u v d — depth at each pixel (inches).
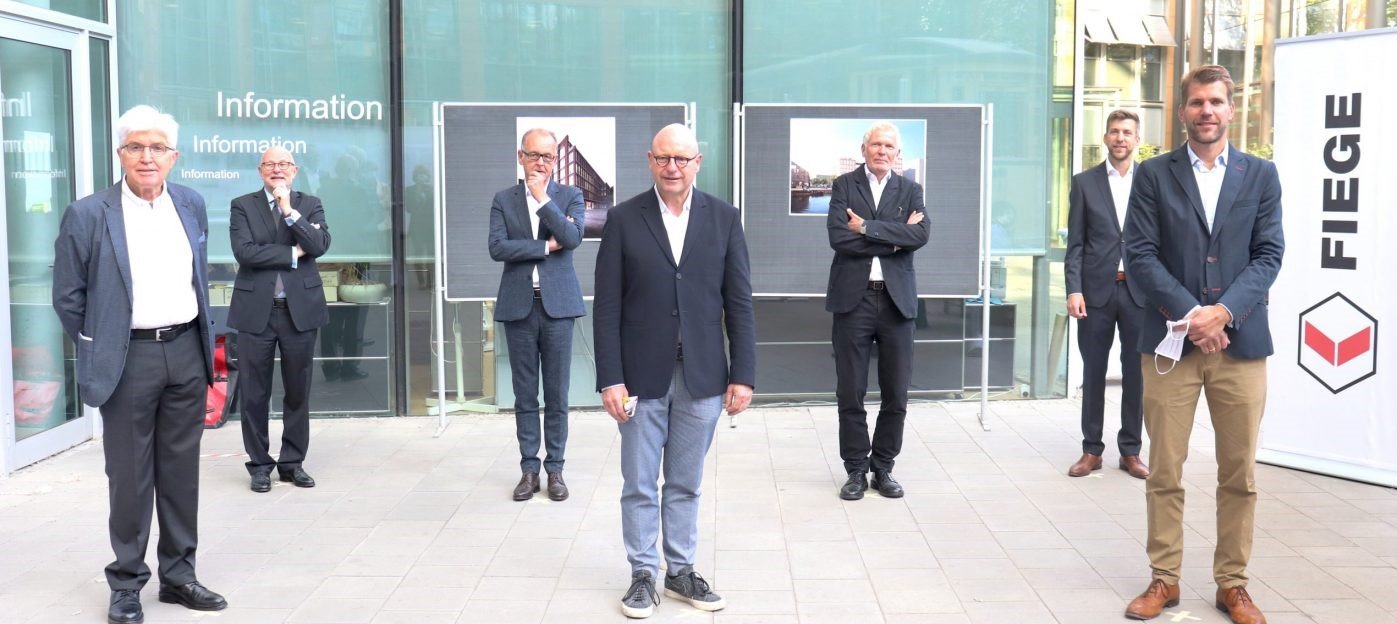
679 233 160.9
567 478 241.1
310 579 177.3
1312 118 231.5
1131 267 156.8
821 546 192.2
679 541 166.4
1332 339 233.0
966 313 318.3
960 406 313.6
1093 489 228.5
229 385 299.1
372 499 225.1
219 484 237.6
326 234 232.8
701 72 308.7
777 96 309.0
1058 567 180.5
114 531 160.6
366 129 301.4
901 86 310.3
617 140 280.1
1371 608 159.9
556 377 225.5
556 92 306.5
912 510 214.2
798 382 314.7
